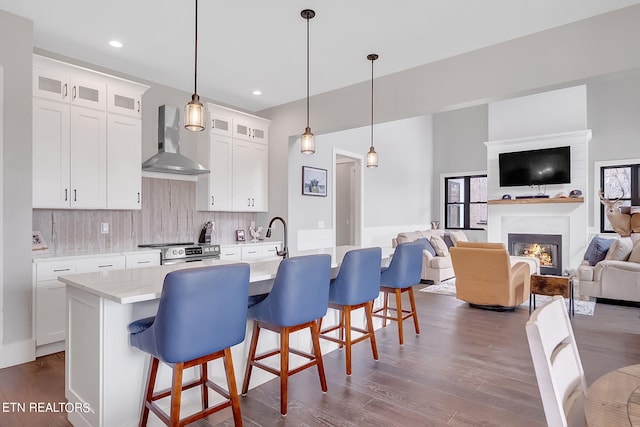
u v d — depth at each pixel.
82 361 2.07
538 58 3.42
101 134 3.84
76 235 3.96
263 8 3.02
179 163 4.32
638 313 4.54
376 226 7.73
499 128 7.66
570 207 6.76
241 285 1.92
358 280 2.82
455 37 3.52
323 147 6.35
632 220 3.37
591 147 7.30
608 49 3.08
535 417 2.21
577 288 5.53
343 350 3.34
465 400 2.41
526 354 3.21
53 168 3.49
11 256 3.08
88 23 3.25
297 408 2.32
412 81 4.21
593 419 0.89
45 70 3.45
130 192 4.08
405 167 8.73
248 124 5.42
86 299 2.04
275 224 5.61
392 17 3.17
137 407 2.02
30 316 3.17
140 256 3.97
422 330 3.90
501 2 2.95
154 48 3.73
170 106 4.60
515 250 7.34
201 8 3.02
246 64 4.11
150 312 2.12
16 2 2.92
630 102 6.98
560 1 2.93
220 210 5.03
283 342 2.27
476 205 9.41
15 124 3.11
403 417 2.21
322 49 3.77
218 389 2.05
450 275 6.84
